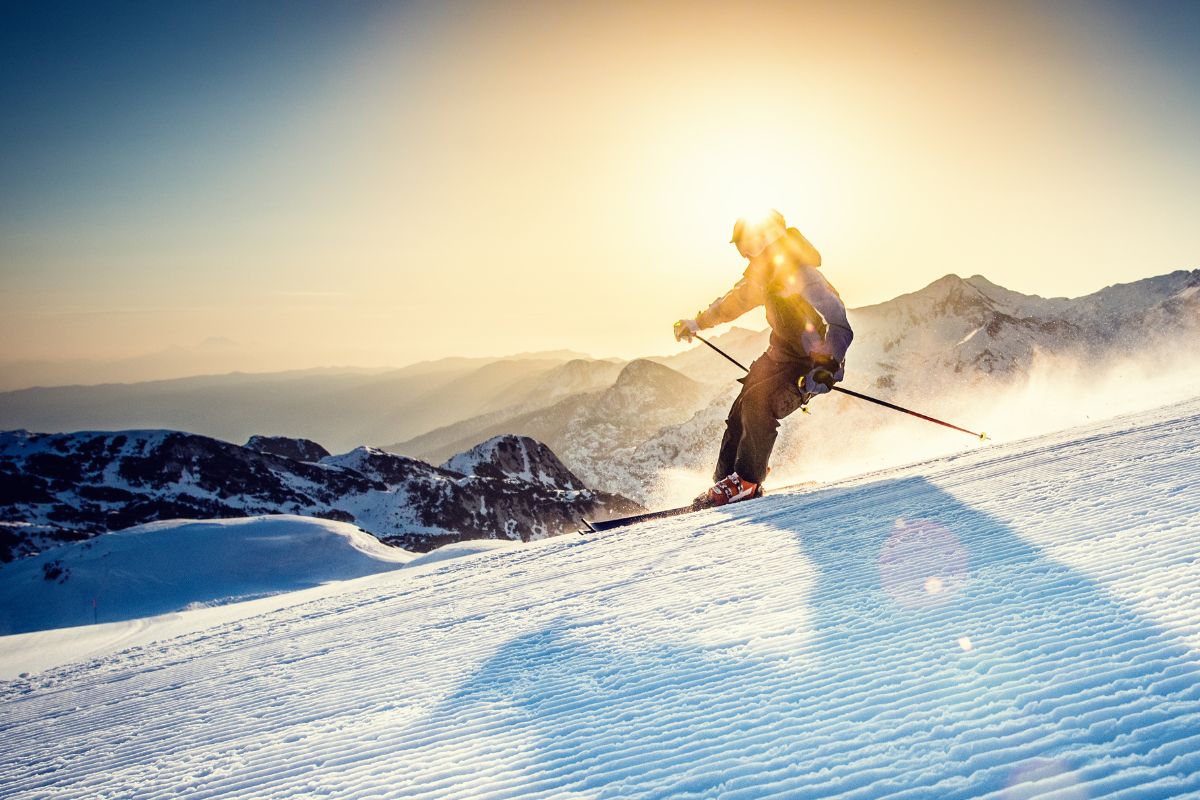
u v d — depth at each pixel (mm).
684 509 9086
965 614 2777
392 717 3152
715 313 8234
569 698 2861
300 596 17797
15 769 3775
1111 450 5762
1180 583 2502
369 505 120438
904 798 1608
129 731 4117
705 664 2898
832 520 5738
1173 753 1533
